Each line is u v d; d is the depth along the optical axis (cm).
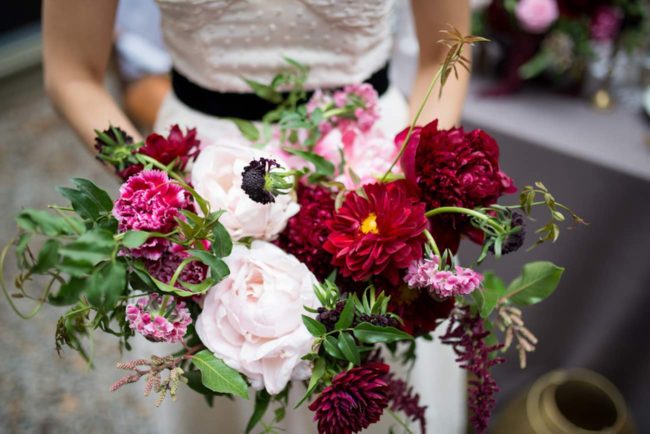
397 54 162
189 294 53
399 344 80
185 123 91
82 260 47
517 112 141
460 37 58
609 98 143
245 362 55
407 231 56
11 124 274
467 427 134
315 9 80
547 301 145
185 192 58
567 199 132
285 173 58
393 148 68
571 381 135
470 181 59
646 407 138
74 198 52
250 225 59
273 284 55
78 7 83
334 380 54
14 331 183
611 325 137
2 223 217
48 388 167
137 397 164
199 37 83
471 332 64
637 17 135
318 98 75
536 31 138
